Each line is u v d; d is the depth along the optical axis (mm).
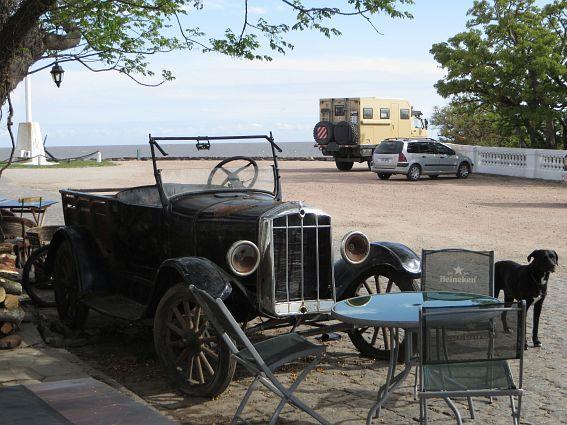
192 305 6598
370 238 15117
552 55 32812
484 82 34125
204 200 7125
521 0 34000
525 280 7520
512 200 23141
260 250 6375
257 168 7727
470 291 6574
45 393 4535
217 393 6051
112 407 4238
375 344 7656
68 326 8273
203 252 6785
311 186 27484
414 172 30531
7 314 7320
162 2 9680
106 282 7898
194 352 6215
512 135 39750
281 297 6461
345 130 35000
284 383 6504
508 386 4691
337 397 6164
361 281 7297
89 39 10867
